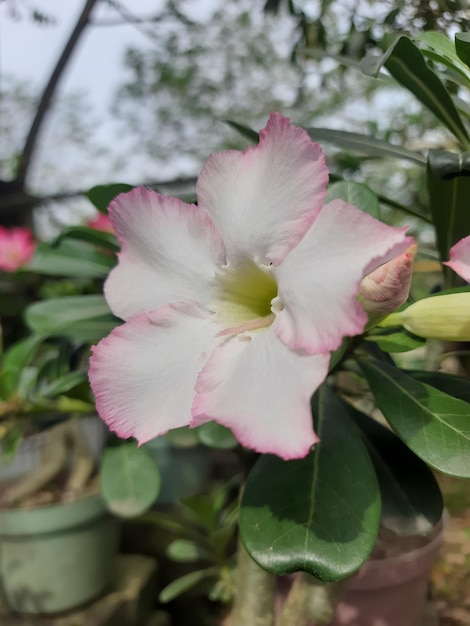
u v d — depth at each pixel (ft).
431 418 0.44
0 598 1.15
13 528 1.07
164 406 0.41
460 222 0.54
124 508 0.69
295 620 0.59
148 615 1.28
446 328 0.43
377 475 0.52
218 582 1.18
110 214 0.44
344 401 0.61
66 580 1.12
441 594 1.18
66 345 0.94
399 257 0.38
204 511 1.07
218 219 0.42
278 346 0.36
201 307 0.44
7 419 0.92
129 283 0.45
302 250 0.36
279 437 0.33
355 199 0.50
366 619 0.74
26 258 1.48
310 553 0.39
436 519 0.49
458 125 0.57
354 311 0.32
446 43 0.55
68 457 1.27
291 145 0.37
